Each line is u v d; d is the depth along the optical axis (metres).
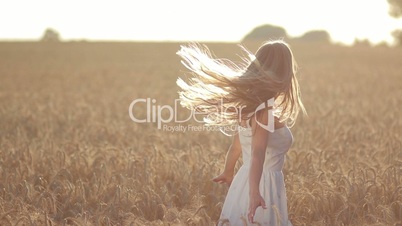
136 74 42.78
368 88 30.23
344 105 20.97
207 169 8.35
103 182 8.23
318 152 10.06
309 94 26.92
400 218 6.86
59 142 12.66
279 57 5.75
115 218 6.95
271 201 5.97
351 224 6.88
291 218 6.86
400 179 7.81
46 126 14.77
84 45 85.06
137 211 7.18
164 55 66.50
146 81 36.50
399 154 9.80
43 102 23.73
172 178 8.79
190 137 12.56
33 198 7.45
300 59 60.28
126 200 7.29
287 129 5.96
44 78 39.75
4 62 57.16
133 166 8.80
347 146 10.79
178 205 7.88
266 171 6.01
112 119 17.11
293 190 7.66
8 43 90.50
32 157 9.45
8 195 7.70
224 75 5.69
